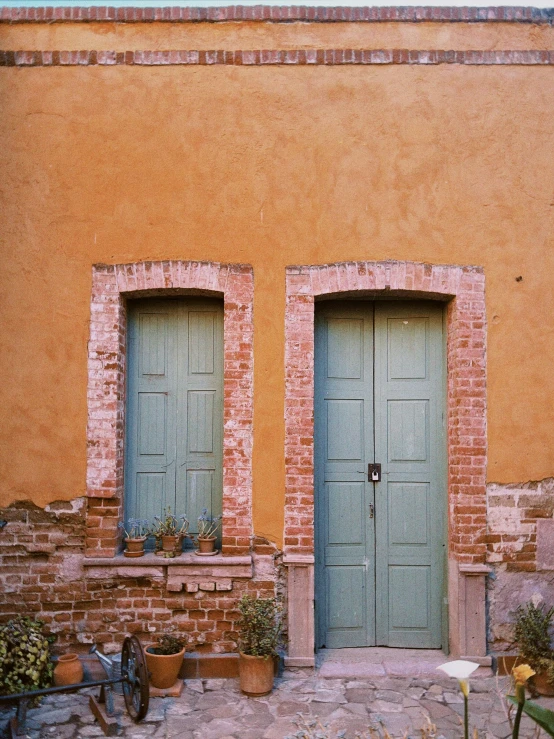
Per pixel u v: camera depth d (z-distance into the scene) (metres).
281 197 5.27
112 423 5.15
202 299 5.49
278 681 4.84
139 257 5.23
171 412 5.43
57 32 5.36
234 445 5.14
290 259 5.24
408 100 5.33
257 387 5.18
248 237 5.25
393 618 5.39
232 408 5.16
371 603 5.40
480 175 5.30
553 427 5.20
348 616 5.38
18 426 5.13
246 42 5.37
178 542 5.12
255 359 5.19
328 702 4.50
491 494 5.16
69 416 5.14
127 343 5.45
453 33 5.41
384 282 5.21
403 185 5.29
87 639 5.02
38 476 5.12
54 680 4.71
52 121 5.30
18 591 5.05
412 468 5.45
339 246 5.25
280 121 5.30
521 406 5.20
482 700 4.55
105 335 5.20
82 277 5.21
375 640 5.38
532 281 5.27
